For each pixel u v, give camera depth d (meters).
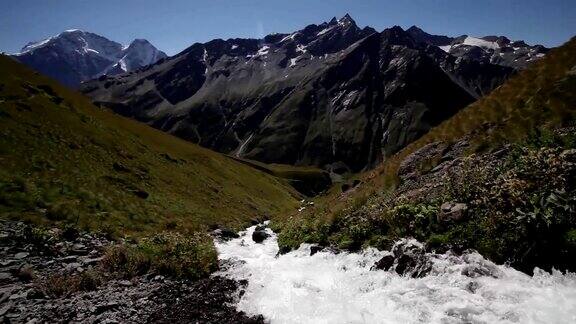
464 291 12.26
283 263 20.23
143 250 20.61
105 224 26.80
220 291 15.96
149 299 15.06
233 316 13.33
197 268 18.77
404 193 22.25
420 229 16.89
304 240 23.14
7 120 40.25
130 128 78.44
